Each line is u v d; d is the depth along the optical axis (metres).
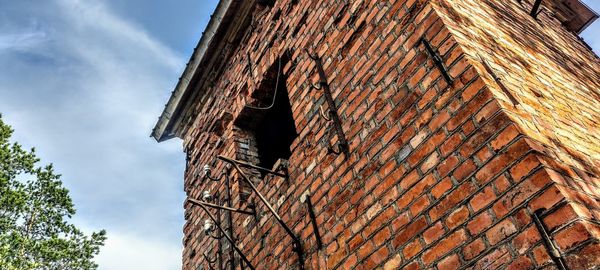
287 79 3.30
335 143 2.49
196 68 4.94
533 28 3.38
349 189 2.24
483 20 2.50
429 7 2.13
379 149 2.12
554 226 1.33
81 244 11.62
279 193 2.94
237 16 4.54
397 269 1.79
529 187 1.43
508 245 1.43
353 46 2.63
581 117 2.29
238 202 3.51
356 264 2.02
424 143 1.88
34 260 10.52
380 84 2.27
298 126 2.95
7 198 10.71
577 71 3.16
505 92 1.77
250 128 4.22
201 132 4.82
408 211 1.84
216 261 3.50
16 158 11.49
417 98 2.00
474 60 1.84
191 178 4.72
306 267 2.39
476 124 1.68
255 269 2.91
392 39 2.30
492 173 1.56
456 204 1.65
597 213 1.41
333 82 2.70
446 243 1.63
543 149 1.53
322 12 3.12
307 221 2.52
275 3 3.97
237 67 4.43
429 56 2.01
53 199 12.00
